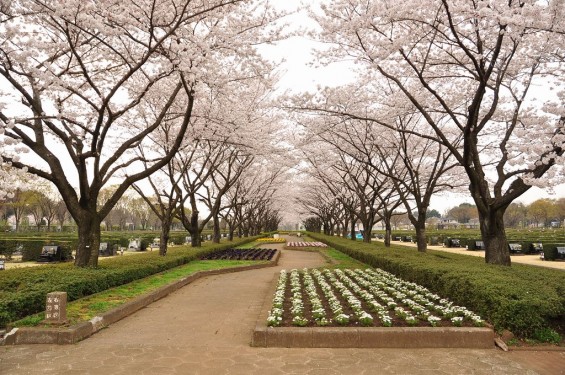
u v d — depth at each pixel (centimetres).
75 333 575
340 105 1348
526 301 571
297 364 489
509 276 732
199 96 1284
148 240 3148
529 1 832
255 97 1712
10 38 837
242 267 1553
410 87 1354
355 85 1381
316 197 4234
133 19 886
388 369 472
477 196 1031
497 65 1120
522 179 898
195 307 840
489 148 1570
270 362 496
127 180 1104
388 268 1215
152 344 570
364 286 957
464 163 1027
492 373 460
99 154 1022
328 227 4916
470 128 993
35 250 1964
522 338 567
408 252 1505
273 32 1049
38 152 1002
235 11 1004
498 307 586
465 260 1162
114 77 1228
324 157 2261
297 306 688
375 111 1599
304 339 560
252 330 651
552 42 966
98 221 1055
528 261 2009
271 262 1720
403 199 1717
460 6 843
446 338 557
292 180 4072
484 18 959
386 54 1004
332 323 604
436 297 779
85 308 720
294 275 1125
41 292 677
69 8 769
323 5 1012
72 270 904
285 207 5966
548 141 896
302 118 1555
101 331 641
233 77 1273
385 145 1786
